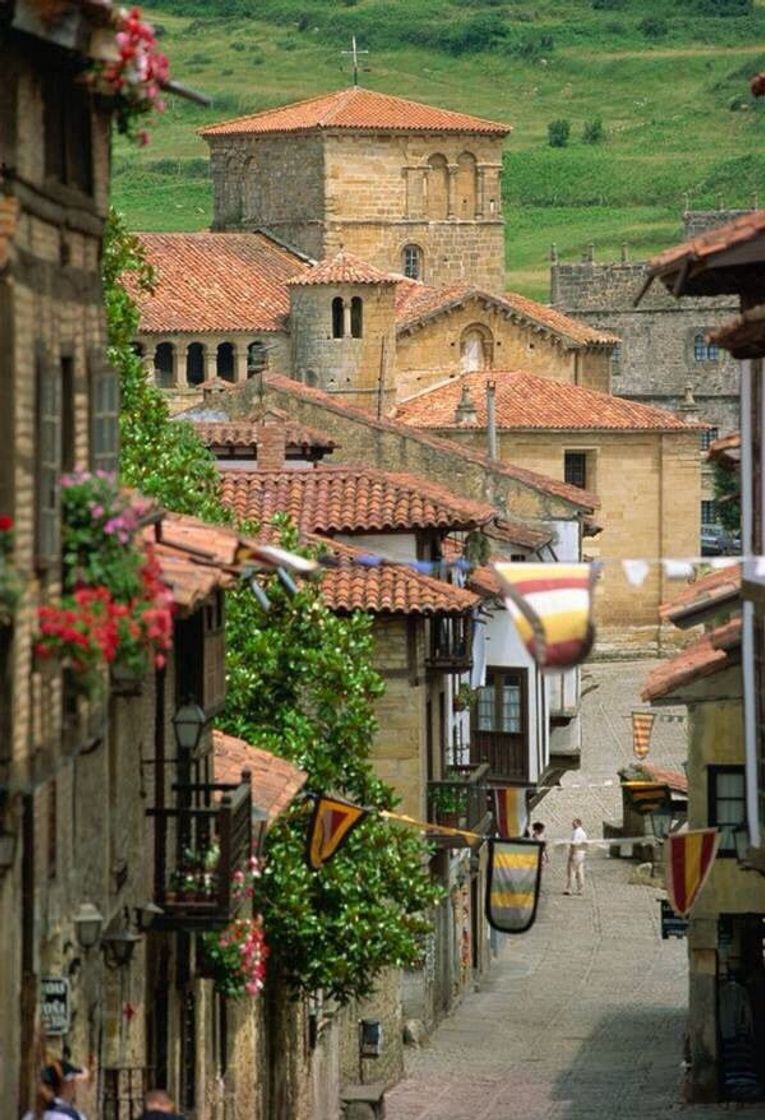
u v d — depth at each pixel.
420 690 128.25
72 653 58.38
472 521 132.88
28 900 61.19
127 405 113.94
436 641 130.38
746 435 90.00
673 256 81.00
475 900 150.00
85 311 64.62
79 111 64.25
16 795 58.34
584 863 180.00
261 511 131.88
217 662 86.62
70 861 66.00
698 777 113.81
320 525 130.50
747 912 114.44
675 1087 120.75
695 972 115.50
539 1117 114.56
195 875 77.56
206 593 68.06
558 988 148.62
